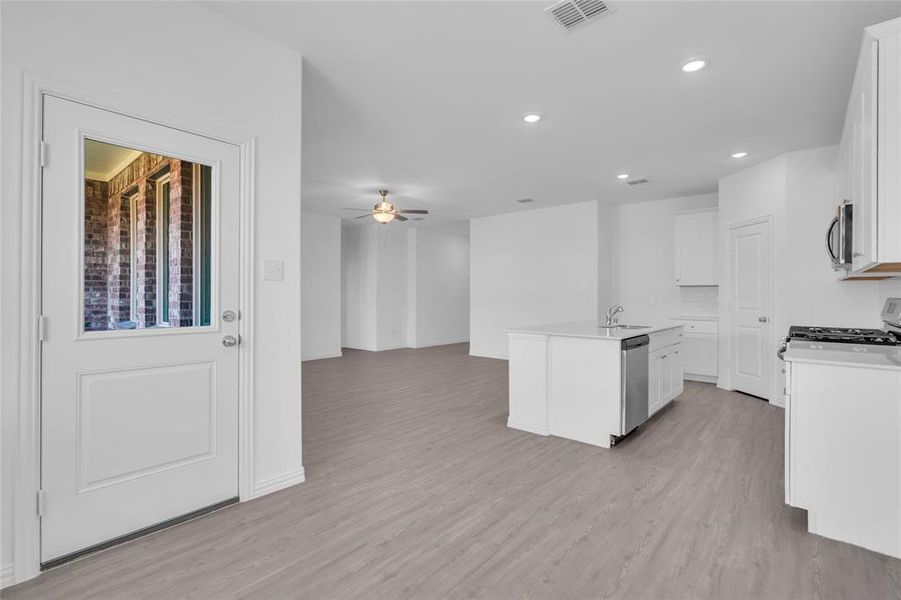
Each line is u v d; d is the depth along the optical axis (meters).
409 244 9.59
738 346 5.02
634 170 4.99
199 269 2.26
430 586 1.73
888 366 1.96
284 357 2.62
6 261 1.69
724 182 5.22
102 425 1.94
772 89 3.05
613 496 2.51
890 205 1.83
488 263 8.00
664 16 2.27
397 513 2.31
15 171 1.71
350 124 3.72
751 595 1.67
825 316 4.08
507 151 4.39
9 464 1.71
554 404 3.62
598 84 3.01
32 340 1.75
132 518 2.03
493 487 2.63
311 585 1.73
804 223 4.20
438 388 5.41
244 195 2.42
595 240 6.55
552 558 1.91
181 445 2.19
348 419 4.09
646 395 3.67
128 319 2.02
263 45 2.49
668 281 6.39
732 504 2.41
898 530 1.94
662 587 1.72
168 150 2.13
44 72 1.76
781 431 3.68
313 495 2.52
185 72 2.18
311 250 7.85
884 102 1.83
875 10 2.18
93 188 1.92
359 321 9.30
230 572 1.81
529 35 2.45
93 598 1.64
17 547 1.72
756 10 2.21
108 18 1.94
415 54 2.66
